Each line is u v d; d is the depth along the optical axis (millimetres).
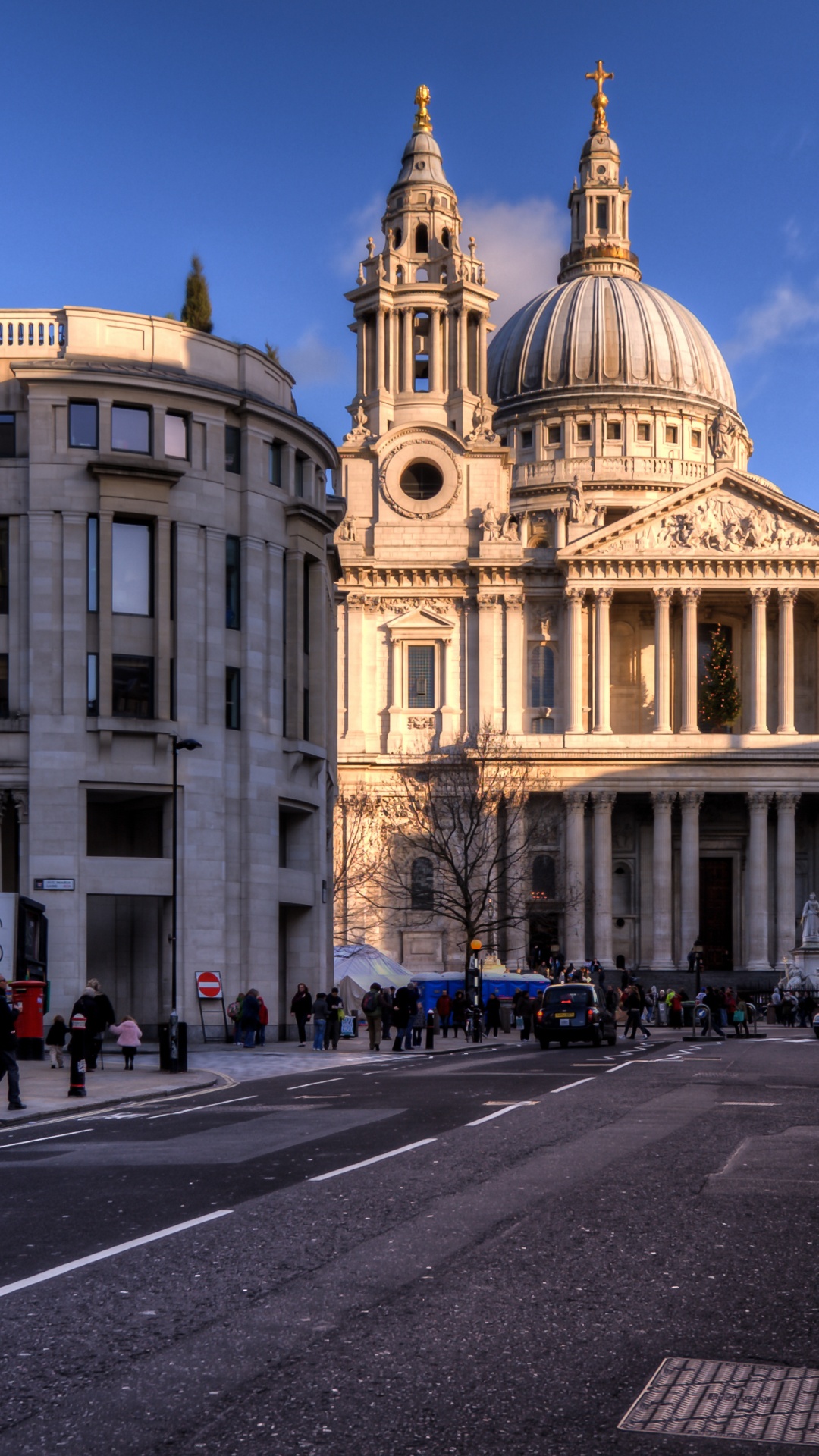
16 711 56719
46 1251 14570
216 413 59656
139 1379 10250
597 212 169375
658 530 112375
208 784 58438
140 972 59312
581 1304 12148
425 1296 12492
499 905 106312
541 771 109312
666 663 111188
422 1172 19562
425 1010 83875
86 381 56844
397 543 115062
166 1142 23953
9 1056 30828
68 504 56719
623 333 154500
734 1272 13320
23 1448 8953
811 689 116188
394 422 117062
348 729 112500
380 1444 8961
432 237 123375
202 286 77250
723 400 158375
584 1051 54562
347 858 104062
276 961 61031
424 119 128125
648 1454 8797
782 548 111000
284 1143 23328
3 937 49938
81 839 56156
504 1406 9602
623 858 114750
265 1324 11633
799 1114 26812
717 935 114938
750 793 109438
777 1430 9156
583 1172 19281
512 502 150750
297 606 63250
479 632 113688
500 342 160625
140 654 57500
